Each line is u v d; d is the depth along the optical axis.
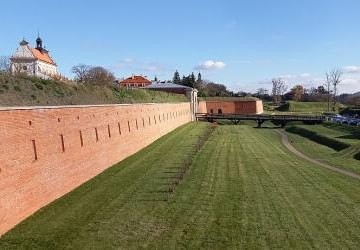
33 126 22.56
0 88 29.70
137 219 21.84
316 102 178.75
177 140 59.25
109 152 36.81
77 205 24.17
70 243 18.30
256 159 42.91
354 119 85.62
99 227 20.44
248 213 23.41
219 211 23.67
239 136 67.81
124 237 19.23
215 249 18.12
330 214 23.58
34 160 22.56
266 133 78.50
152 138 57.22
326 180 33.09
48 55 114.38
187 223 21.42
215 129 80.88
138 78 158.25
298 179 33.16
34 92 33.78
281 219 22.44
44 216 21.91
